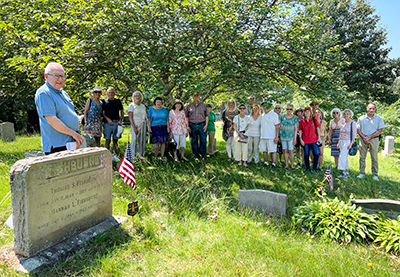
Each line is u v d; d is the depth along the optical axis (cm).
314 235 341
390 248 305
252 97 745
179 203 407
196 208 403
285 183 561
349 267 267
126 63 746
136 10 638
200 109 758
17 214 254
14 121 1947
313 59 726
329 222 338
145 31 611
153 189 456
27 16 700
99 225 327
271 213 396
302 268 264
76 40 612
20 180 247
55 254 264
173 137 723
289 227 355
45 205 266
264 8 694
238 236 323
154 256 282
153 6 634
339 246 313
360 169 670
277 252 290
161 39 625
